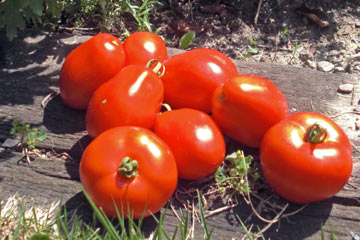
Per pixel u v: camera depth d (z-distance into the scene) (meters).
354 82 0.46
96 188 0.32
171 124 0.36
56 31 0.59
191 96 0.40
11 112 0.44
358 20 0.66
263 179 0.38
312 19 0.65
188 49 0.62
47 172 0.39
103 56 0.40
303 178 0.33
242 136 0.38
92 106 0.37
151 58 0.42
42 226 0.34
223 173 0.38
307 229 0.35
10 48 0.50
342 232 0.35
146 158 0.32
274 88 0.37
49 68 0.48
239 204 0.37
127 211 0.32
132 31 0.63
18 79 0.47
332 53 0.62
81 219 0.35
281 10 0.66
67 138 0.41
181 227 0.32
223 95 0.36
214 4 0.66
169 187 0.32
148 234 0.35
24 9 0.50
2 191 0.37
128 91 0.36
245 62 0.49
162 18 0.64
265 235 0.35
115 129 0.33
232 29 0.64
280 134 0.34
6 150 0.41
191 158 0.35
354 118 0.43
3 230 0.34
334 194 0.34
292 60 0.61
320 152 0.32
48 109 0.44
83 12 0.62
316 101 0.45
